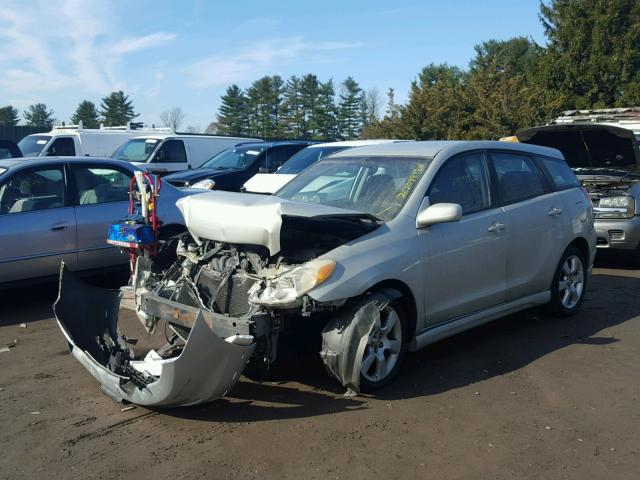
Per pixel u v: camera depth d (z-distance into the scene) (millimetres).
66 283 4727
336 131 64875
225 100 66188
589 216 6676
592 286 8117
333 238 4531
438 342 5707
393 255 4492
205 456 3627
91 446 3752
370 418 4113
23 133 31734
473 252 5148
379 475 3426
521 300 5805
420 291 4695
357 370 4266
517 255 5645
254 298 4137
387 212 4844
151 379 4215
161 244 5102
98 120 80875
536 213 5863
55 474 3439
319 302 4062
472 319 5234
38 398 4473
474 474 3443
